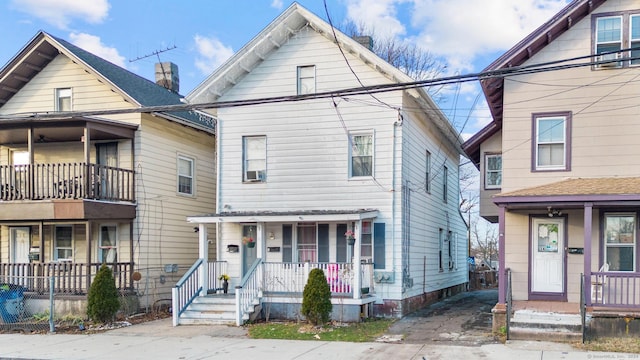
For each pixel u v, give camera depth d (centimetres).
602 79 1439
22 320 1558
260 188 1702
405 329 1348
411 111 1706
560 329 1177
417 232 1764
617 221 1402
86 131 1638
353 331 1325
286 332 1320
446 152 2295
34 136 1781
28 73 1927
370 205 1602
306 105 1680
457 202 2559
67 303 1633
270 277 1545
